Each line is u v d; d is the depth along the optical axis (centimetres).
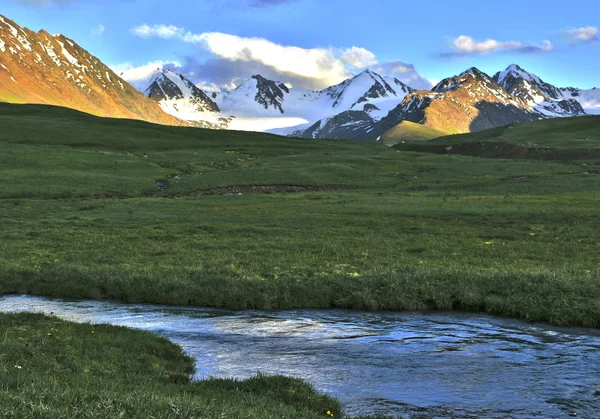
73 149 12194
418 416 1229
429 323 2217
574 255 3866
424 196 8200
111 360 1602
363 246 4253
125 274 3056
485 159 14275
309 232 4972
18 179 8262
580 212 6009
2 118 16000
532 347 1830
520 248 4169
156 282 2853
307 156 13612
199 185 9156
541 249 4106
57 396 1041
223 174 10062
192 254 3891
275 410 1174
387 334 2030
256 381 1417
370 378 1508
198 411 1047
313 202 7350
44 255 3794
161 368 1571
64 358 1553
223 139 18175
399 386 1436
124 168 10219
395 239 4606
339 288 2720
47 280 2972
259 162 12425
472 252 3994
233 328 2138
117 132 16425
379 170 12006
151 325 2195
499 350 1791
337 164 11881
